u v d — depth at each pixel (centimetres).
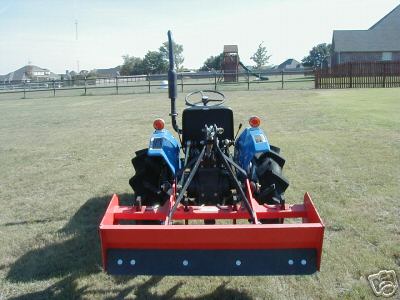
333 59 5250
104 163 764
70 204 549
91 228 468
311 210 327
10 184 653
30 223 488
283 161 420
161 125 433
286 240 296
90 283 353
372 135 892
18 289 346
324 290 329
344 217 460
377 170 631
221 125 430
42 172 719
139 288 344
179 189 367
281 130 998
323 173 627
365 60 4981
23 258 400
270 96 1947
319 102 1603
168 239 297
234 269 301
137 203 346
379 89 2277
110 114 1535
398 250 383
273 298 323
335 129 983
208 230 291
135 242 301
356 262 366
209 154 369
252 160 411
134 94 2611
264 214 341
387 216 461
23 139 1071
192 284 348
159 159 411
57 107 1986
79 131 1159
